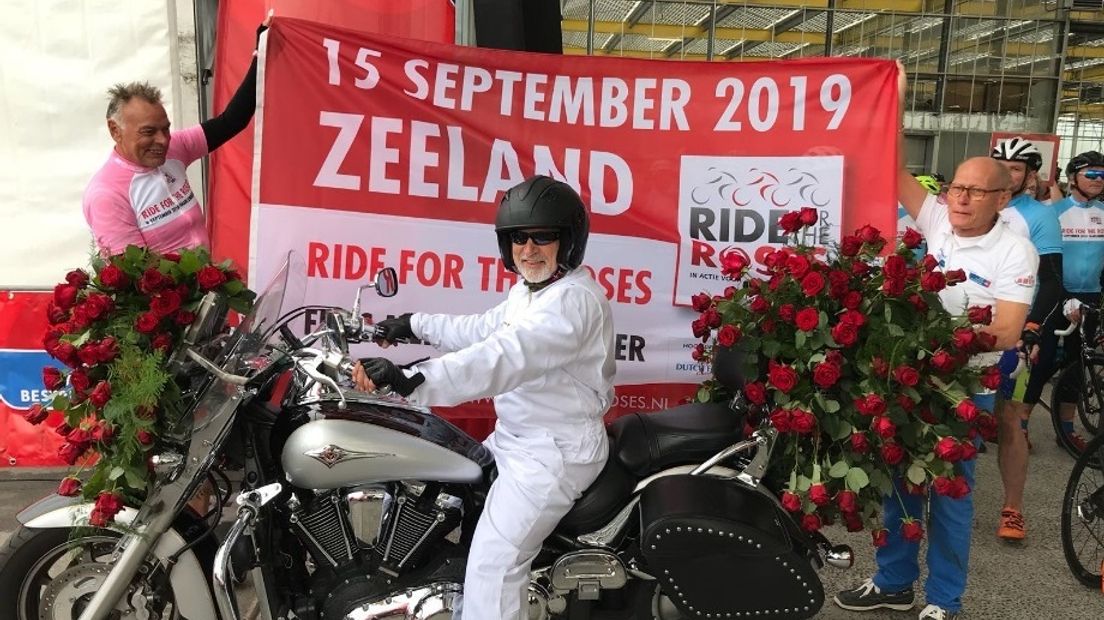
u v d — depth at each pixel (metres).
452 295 3.41
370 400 2.29
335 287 3.37
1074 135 12.88
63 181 4.14
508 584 2.04
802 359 2.18
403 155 3.34
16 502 3.78
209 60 4.41
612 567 2.17
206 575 2.29
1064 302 4.95
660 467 2.27
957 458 2.06
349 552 2.15
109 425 2.07
